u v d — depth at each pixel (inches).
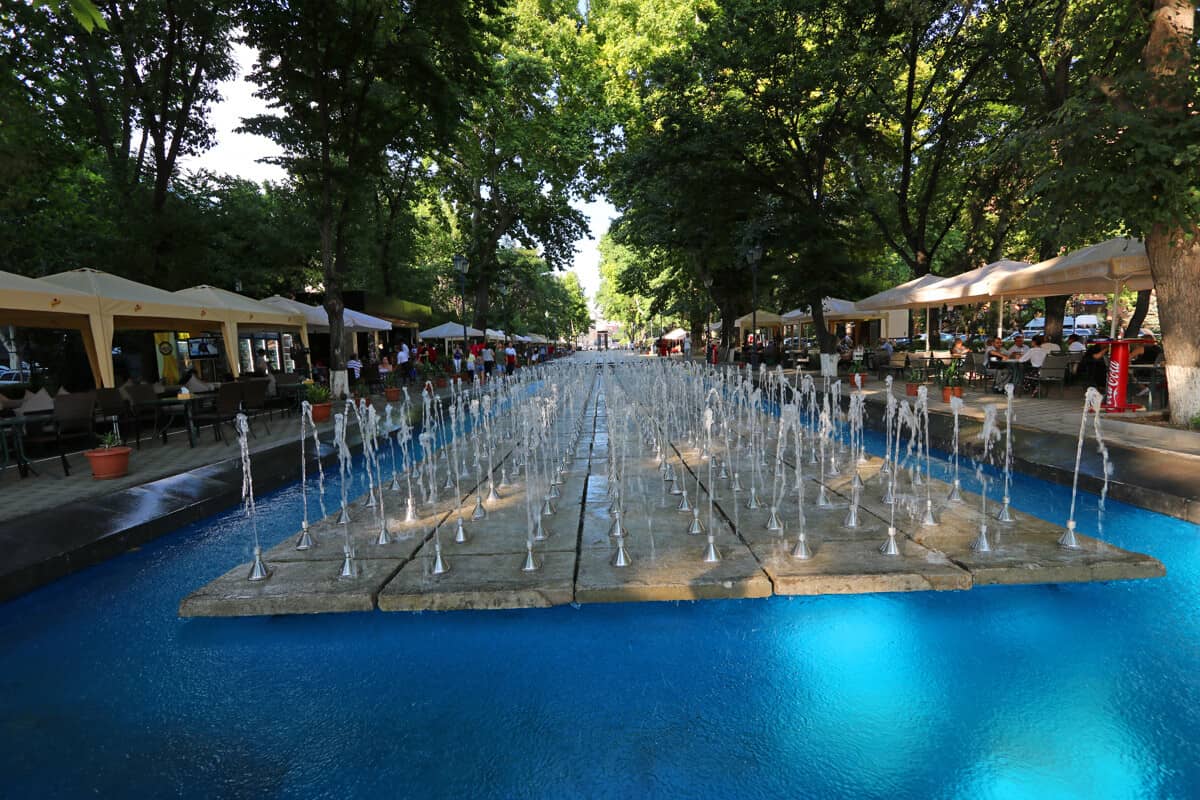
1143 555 132.2
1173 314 246.7
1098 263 316.2
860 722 89.6
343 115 482.0
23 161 430.9
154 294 339.6
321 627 121.0
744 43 496.4
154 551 170.4
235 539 179.5
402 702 97.8
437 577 133.6
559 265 1068.5
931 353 584.1
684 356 1482.5
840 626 114.9
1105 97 243.1
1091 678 97.7
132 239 462.3
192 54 491.2
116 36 454.3
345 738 90.0
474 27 499.8
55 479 235.8
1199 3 233.9
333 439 327.0
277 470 250.7
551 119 855.1
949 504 177.9
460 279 768.9
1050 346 438.6
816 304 563.2
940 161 536.7
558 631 116.6
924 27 454.9
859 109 517.7
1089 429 257.8
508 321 1476.4
